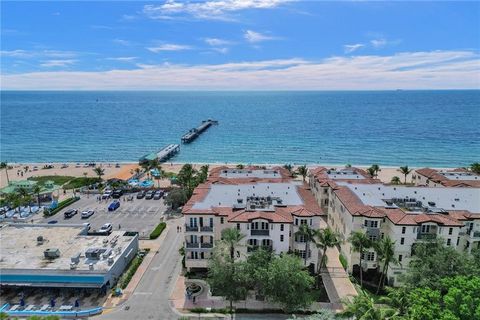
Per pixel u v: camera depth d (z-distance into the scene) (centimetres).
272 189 7556
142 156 19350
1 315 5166
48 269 6069
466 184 8750
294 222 6400
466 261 5234
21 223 8881
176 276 6712
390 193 7475
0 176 14950
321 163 17625
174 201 10444
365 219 6378
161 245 8050
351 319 4716
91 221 9581
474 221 6366
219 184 7894
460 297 4166
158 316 5534
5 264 6281
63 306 5684
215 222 6550
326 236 6012
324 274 6756
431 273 5134
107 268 6203
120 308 5728
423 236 6088
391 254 5684
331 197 8425
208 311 5659
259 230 6275
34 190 10844
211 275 5659
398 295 4559
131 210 10469
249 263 5522
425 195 7375
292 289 5216
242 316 5566
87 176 14588
